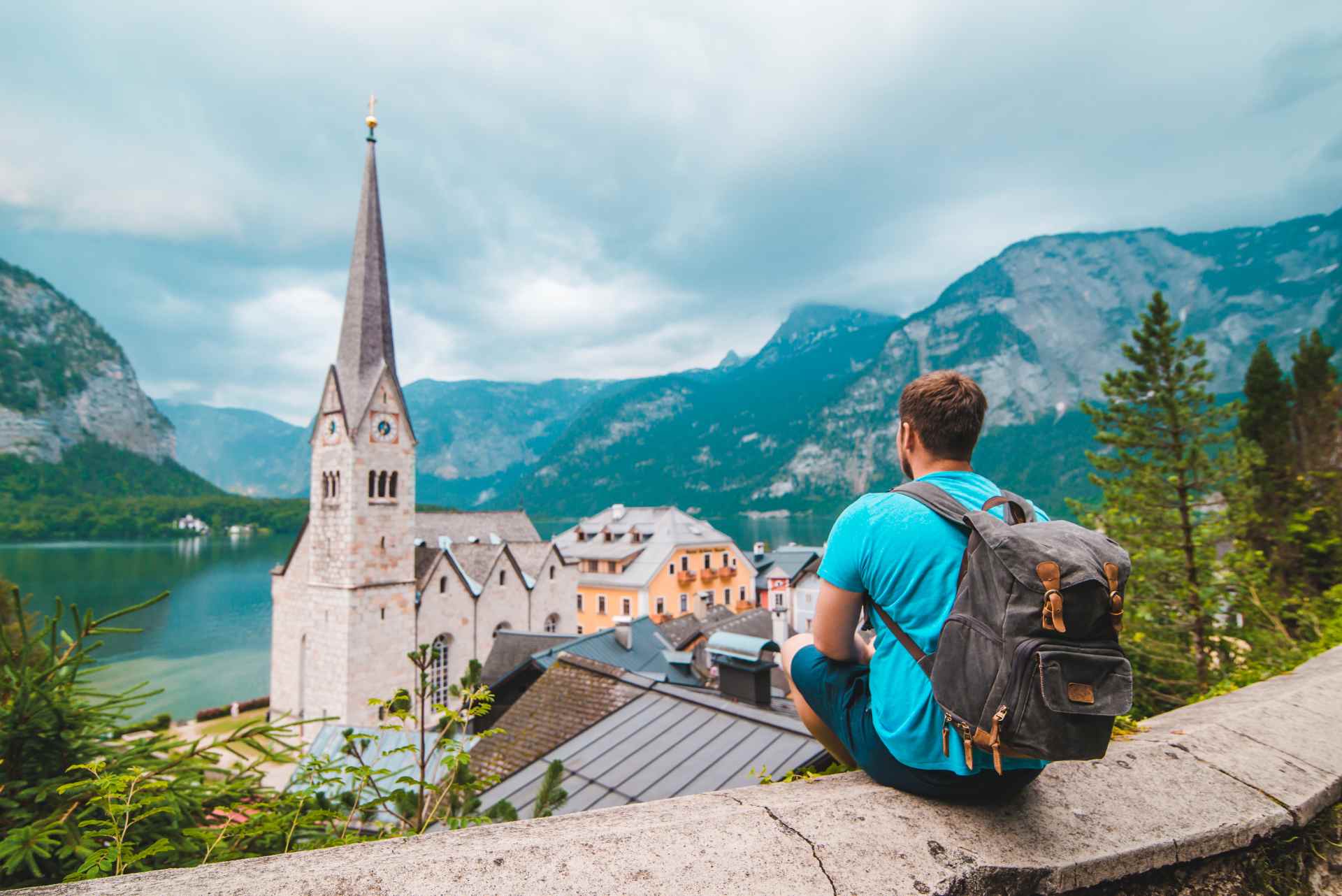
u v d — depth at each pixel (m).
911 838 2.41
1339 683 4.68
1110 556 2.16
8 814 4.56
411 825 5.02
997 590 2.19
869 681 2.89
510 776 12.80
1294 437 15.98
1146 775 3.19
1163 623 13.63
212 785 5.39
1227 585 12.85
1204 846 2.79
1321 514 13.14
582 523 87.19
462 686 5.35
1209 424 14.85
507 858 2.06
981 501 2.61
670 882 2.04
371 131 48.94
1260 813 3.01
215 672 69.56
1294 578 13.18
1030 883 2.37
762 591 81.38
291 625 47.91
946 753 2.38
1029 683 2.04
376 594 45.03
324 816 4.59
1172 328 14.88
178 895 1.78
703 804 2.56
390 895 1.85
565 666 16.75
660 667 27.23
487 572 53.72
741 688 15.20
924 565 2.43
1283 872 3.09
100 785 3.79
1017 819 2.62
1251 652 11.43
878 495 2.75
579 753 12.94
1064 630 2.06
